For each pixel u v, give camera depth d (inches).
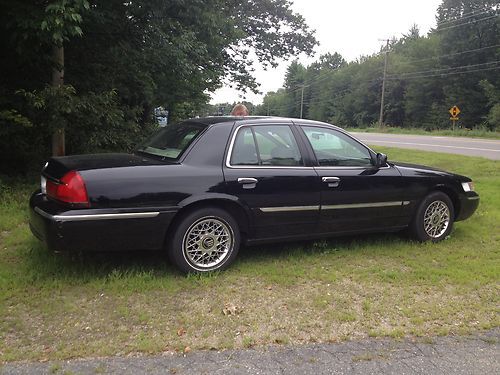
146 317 145.0
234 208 182.4
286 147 194.4
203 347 129.4
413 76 2556.6
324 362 123.1
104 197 159.8
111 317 145.5
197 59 479.2
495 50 2075.5
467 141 1200.2
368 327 143.5
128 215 162.7
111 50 391.9
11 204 272.4
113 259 190.1
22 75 346.6
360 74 3255.4
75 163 173.3
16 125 331.0
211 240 178.9
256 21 860.6
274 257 201.6
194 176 173.3
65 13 260.7
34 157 373.4
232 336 135.9
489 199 345.1
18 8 270.2
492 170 534.9
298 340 134.8
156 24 410.3
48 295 158.2
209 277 175.6
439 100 2443.4
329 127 208.5
